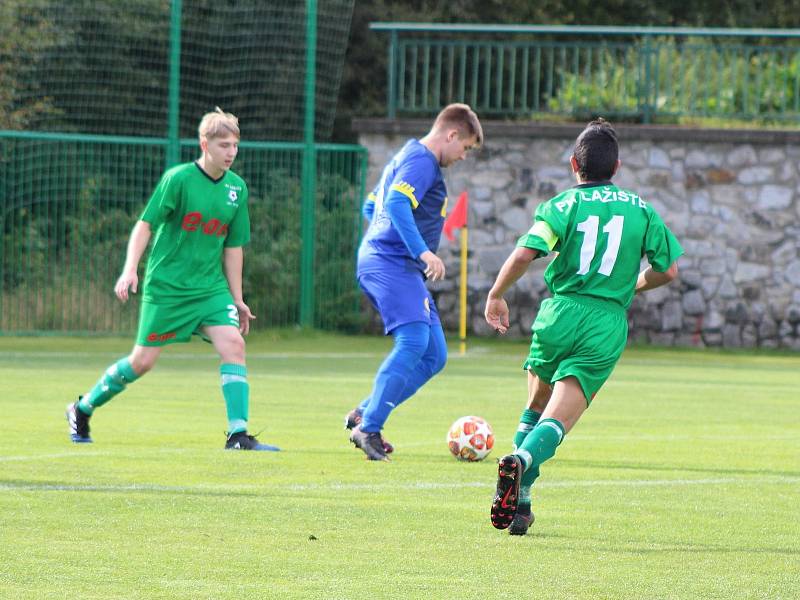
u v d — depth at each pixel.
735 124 77.00
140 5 79.38
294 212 72.81
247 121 83.56
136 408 38.28
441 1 103.94
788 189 72.44
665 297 73.19
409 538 19.02
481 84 102.69
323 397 42.50
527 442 18.73
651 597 15.52
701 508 22.14
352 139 103.25
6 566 16.67
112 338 69.31
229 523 19.91
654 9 112.81
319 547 18.22
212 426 33.75
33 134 68.56
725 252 72.88
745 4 114.94
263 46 82.75
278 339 70.25
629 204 19.95
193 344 67.50
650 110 75.31
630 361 62.88
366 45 102.19
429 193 28.56
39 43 77.44
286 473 25.31
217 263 29.92
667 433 34.34
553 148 73.69
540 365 19.94
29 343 65.62
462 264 64.12
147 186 72.50
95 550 17.75
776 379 53.97
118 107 80.88
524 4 104.88
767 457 29.33
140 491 22.75
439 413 38.56
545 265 73.38
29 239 69.25
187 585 15.77
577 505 22.33
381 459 27.52
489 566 17.19
